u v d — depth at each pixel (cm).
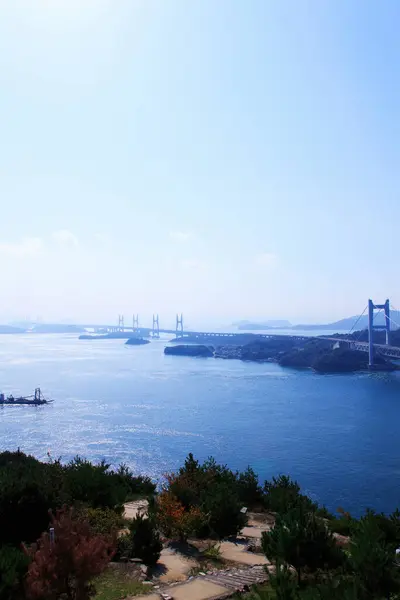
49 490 1758
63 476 2227
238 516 1936
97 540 1110
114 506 2131
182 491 2170
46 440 7525
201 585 1288
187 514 1861
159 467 6062
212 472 2759
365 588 1084
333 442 7719
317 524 1368
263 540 1420
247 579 1341
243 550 1727
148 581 1337
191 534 1912
